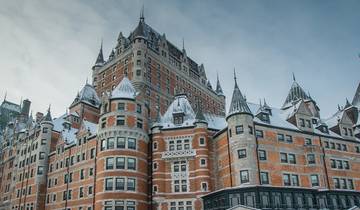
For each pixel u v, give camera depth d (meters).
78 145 73.38
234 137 59.31
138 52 98.75
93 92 97.31
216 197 56.00
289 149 62.38
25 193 81.75
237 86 64.25
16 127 102.50
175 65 111.19
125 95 66.88
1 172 99.31
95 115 93.31
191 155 62.88
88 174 67.62
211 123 70.50
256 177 56.03
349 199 58.00
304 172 61.84
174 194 61.25
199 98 118.06
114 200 58.66
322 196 56.25
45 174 80.19
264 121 64.50
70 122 85.75
